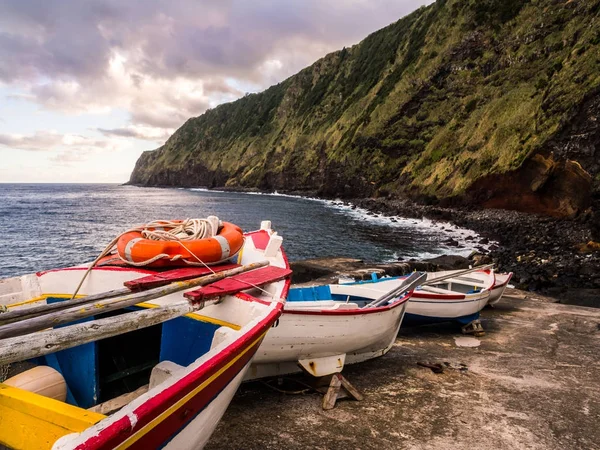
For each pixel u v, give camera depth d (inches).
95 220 1544.0
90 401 137.9
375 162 2310.5
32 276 163.0
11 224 1376.7
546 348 294.7
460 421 180.7
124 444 70.1
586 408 198.7
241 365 113.3
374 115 2566.4
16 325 85.2
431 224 1326.3
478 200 1381.6
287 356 189.5
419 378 227.8
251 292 169.6
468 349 288.2
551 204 1147.3
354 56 4170.8
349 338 206.2
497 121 1577.3
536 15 2052.2
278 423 170.9
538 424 181.3
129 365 157.9
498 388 218.5
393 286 314.8
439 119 2209.6
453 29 2519.7
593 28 1395.2
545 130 1220.5
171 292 127.1
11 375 129.4
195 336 147.9
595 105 1021.8
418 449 157.5
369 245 978.1
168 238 173.8
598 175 965.2
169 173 6245.1
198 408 91.9
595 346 301.0
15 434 78.3
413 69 2596.0
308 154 3366.1
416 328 344.5
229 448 151.3
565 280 596.1
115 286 161.9
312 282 431.8
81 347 142.0
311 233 1159.0
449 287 402.0
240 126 5516.7
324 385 207.2
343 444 157.9
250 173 4160.9
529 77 1766.7
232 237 185.2
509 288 550.6
